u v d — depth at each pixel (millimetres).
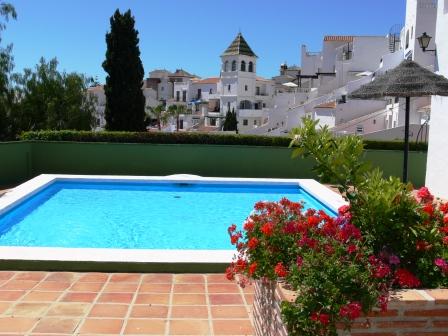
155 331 4035
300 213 3674
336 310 2523
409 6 31078
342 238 2973
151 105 80875
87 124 30391
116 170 16828
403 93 7852
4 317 4254
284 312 2605
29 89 28078
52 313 4367
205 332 4039
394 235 3107
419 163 16312
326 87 43000
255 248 3340
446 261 3010
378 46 41594
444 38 11617
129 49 22766
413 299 2654
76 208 12086
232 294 4984
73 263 5688
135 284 5258
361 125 32375
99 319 4250
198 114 77438
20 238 9398
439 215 3393
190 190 14508
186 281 5395
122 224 10641
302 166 16984
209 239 9555
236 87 68062
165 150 16906
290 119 41281
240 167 17047
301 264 2803
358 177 3211
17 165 15391
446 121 11547
